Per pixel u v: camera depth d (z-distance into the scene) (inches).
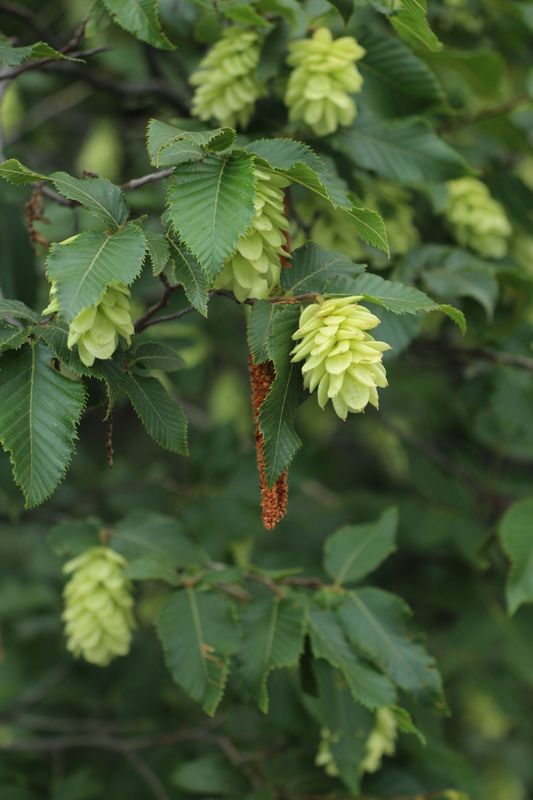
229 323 282.4
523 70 260.2
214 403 298.0
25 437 116.3
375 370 120.3
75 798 231.0
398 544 255.4
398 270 190.5
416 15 149.0
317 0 176.7
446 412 278.8
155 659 264.2
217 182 120.3
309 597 170.6
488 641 242.8
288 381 121.2
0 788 236.5
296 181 125.7
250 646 160.1
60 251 113.0
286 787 188.4
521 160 243.6
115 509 262.1
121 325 118.6
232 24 182.5
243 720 207.8
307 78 167.5
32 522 251.9
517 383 226.4
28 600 264.7
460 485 258.7
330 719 172.1
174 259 120.0
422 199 213.3
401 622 166.7
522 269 208.2
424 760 194.5
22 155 292.2
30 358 118.7
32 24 228.5
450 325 226.5
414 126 180.4
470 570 259.8
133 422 378.6
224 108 173.3
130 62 291.7
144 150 302.7
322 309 120.0
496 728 302.5
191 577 171.6
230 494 237.0
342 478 313.1
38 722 254.4
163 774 235.1
